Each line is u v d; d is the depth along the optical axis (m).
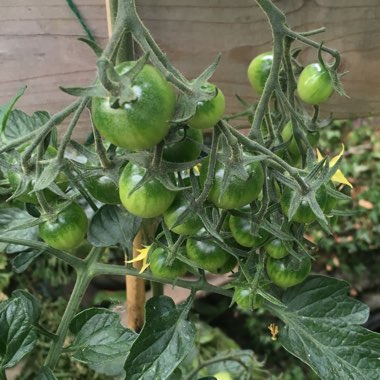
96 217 0.20
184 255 0.18
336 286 0.20
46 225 0.18
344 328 0.19
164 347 0.18
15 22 0.24
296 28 0.25
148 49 0.13
